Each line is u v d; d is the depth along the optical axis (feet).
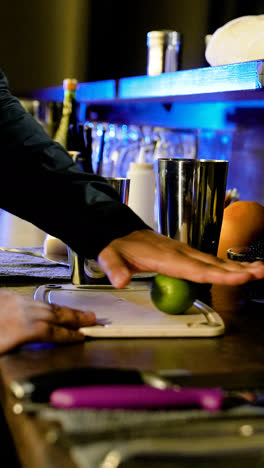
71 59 10.90
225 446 1.58
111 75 10.83
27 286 3.61
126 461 1.48
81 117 8.50
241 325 2.92
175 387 1.95
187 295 2.83
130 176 4.58
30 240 5.08
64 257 4.40
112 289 3.40
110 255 2.95
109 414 1.75
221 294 3.60
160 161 3.53
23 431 1.79
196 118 7.66
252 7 9.16
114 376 1.98
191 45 10.41
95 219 3.19
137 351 2.47
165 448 1.54
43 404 1.82
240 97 5.35
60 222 3.34
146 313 2.90
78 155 5.54
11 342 2.37
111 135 7.48
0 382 2.23
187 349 2.52
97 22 10.75
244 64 4.15
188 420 1.74
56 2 10.66
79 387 1.85
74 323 2.59
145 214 4.60
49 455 1.59
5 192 3.52
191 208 3.49
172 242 2.99
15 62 10.68
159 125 8.18
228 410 1.81
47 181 3.45
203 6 10.14
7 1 10.46
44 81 10.89
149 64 6.25
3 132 3.55
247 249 3.79
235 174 7.16
